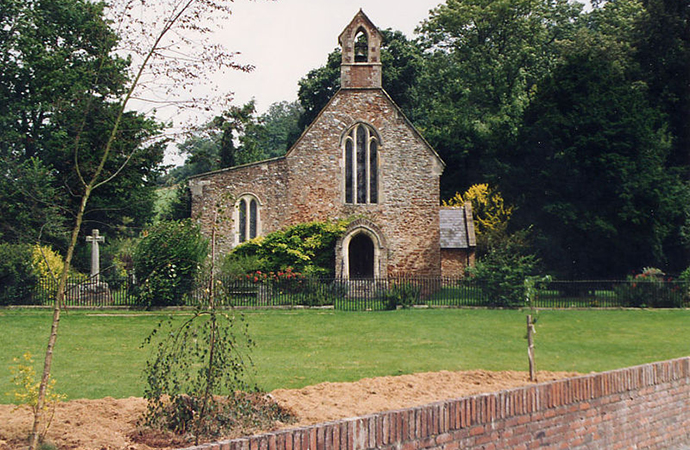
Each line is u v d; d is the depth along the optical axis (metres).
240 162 49.66
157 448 8.86
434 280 30.22
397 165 35.97
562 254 34.88
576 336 21.34
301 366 15.79
